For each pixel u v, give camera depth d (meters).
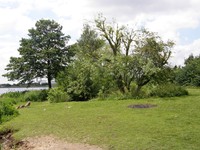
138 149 11.68
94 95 33.06
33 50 44.53
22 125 17.95
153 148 11.63
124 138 13.17
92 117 18.52
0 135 17.20
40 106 27.50
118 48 32.50
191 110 19.14
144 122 16.05
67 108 23.89
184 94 27.98
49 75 45.50
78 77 33.34
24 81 45.16
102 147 12.38
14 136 15.88
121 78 30.38
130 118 17.41
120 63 29.94
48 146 13.38
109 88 31.11
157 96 27.66
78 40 49.16
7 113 21.52
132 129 14.66
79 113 20.56
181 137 12.89
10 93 42.38
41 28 46.59
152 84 30.02
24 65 44.56
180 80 43.59
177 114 18.03
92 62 32.91
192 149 11.34
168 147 11.64
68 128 16.05
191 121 15.91
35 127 17.05
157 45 29.95
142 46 30.30
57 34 46.25
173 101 23.56
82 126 16.19
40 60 44.66
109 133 14.22
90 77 32.19
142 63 29.14
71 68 35.81
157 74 29.55
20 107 28.02
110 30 32.28
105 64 31.38
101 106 23.75
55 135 14.91
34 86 48.44
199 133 13.41
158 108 20.66
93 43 45.22
